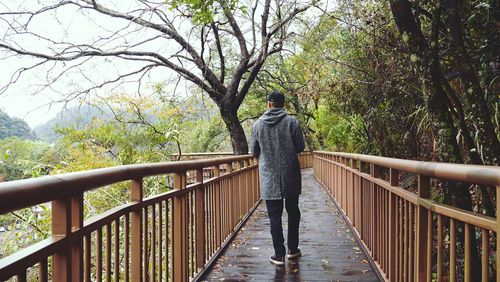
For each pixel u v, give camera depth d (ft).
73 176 4.80
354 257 13.50
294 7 30.83
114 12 31.53
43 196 4.17
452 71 13.20
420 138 19.81
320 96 33.63
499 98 11.99
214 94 40.55
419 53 9.93
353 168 17.33
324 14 21.83
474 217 4.85
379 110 23.50
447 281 11.54
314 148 78.13
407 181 19.71
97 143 32.63
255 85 57.26
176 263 9.68
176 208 9.77
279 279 11.35
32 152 23.70
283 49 36.14
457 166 5.11
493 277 10.21
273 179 12.51
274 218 12.74
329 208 24.95
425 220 7.04
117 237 6.42
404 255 8.61
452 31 10.12
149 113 35.88
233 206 17.34
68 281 4.71
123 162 32.55
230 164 17.25
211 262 12.59
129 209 6.81
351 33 21.85
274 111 12.83
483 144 9.95
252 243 15.67
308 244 15.39
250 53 38.37
